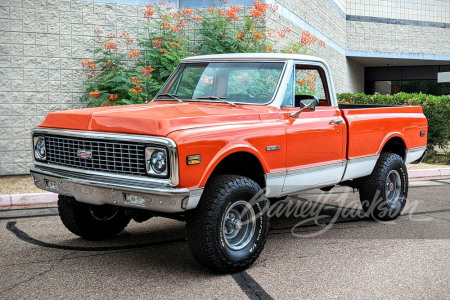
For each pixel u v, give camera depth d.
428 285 4.60
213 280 4.71
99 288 4.49
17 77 10.24
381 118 6.91
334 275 4.87
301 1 14.95
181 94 6.07
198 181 4.50
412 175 11.25
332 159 6.15
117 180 4.61
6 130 10.17
